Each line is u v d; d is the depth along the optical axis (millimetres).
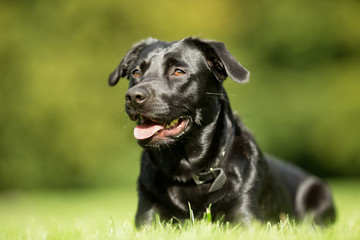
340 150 20438
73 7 20953
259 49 21859
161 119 3957
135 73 4402
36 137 20266
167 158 4250
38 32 21078
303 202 6074
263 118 20078
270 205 4656
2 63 20656
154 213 4242
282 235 3434
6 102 20219
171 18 21453
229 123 4391
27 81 20156
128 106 3936
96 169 20016
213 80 4348
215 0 22703
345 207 8883
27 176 20578
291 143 20516
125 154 19812
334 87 20656
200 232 3338
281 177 5551
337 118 20234
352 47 21719
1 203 15266
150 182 4309
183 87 4125
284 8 21922
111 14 21188
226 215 4145
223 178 4172
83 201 13305
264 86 20766
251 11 23047
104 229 3738
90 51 20719
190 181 4219
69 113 19812
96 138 19875
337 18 21688
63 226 4562
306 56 21781
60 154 20219
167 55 4207
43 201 14281
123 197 14477
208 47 4266
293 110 20328
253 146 4504
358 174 21250
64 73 20000
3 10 21375
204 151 4238
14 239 3705
